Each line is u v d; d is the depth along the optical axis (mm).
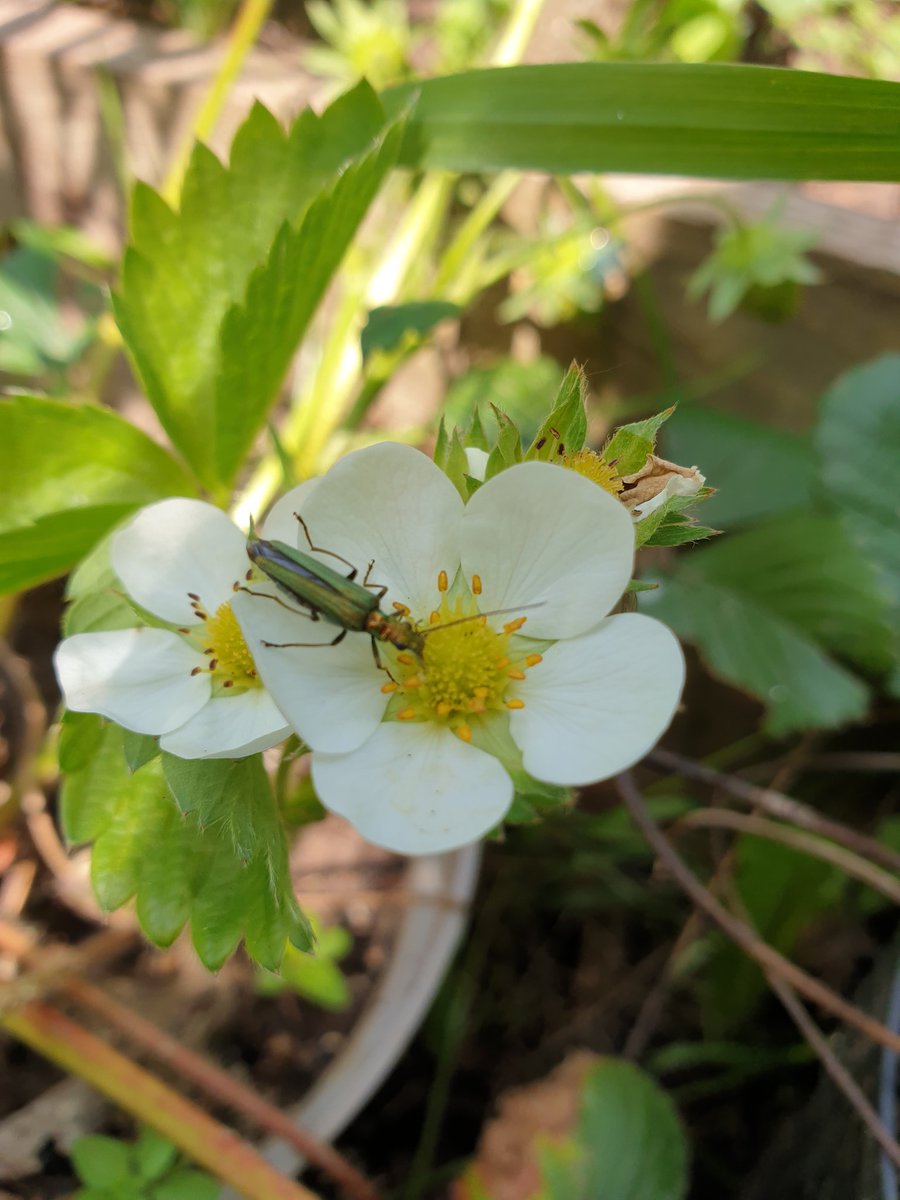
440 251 139
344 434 100
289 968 87
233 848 58
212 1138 76
